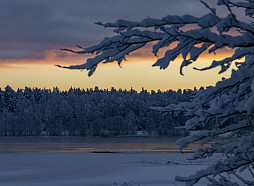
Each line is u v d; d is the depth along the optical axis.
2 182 30.58
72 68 3.05
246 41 2.98
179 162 45.09
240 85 3.39
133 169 38.81
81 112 199.25
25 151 77.19
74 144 110.44
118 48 3.08
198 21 2.86
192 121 3.82
